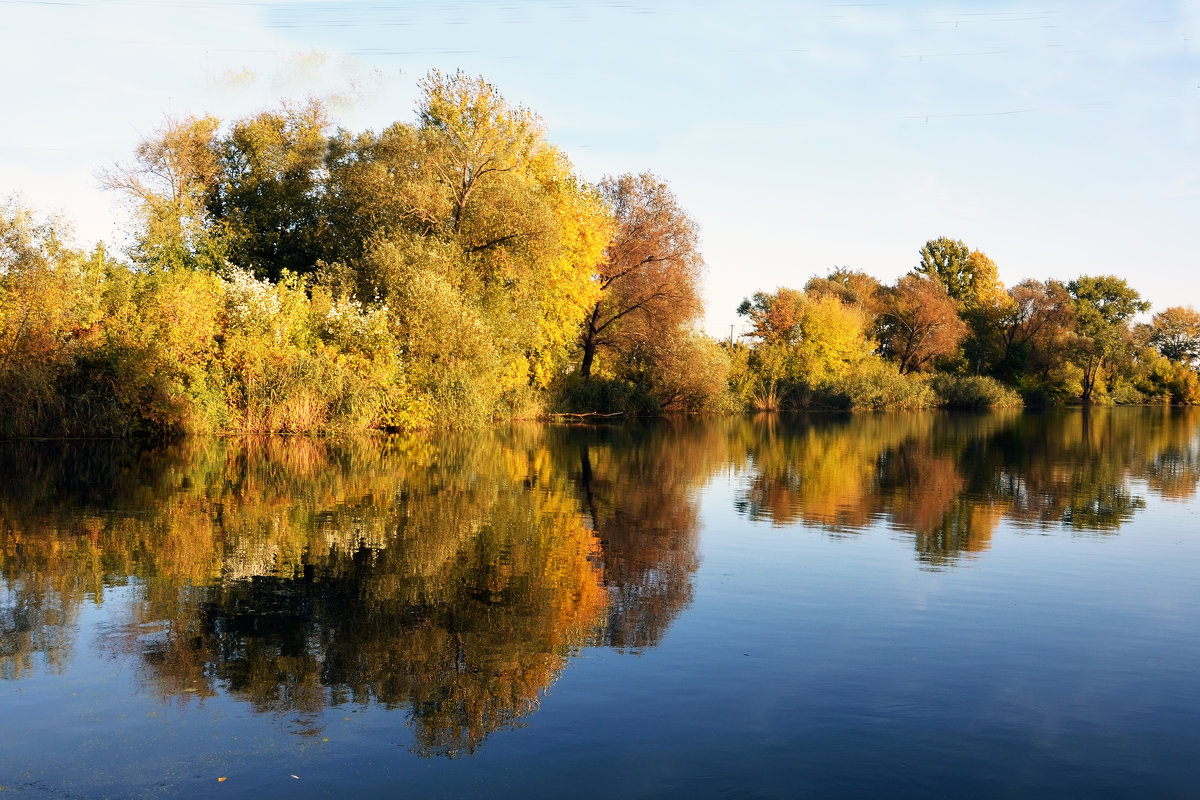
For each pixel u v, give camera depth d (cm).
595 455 2206
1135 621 728
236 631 654
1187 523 1262
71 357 2223
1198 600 802
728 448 2539
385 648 620
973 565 945
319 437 2489
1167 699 548
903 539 1099
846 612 739
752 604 761
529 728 483
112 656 595
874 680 571
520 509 1270
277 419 2477
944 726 498
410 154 3120
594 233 3800
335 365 2581
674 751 457
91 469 1648
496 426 3325
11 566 854
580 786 417
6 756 445
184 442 2253
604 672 577
